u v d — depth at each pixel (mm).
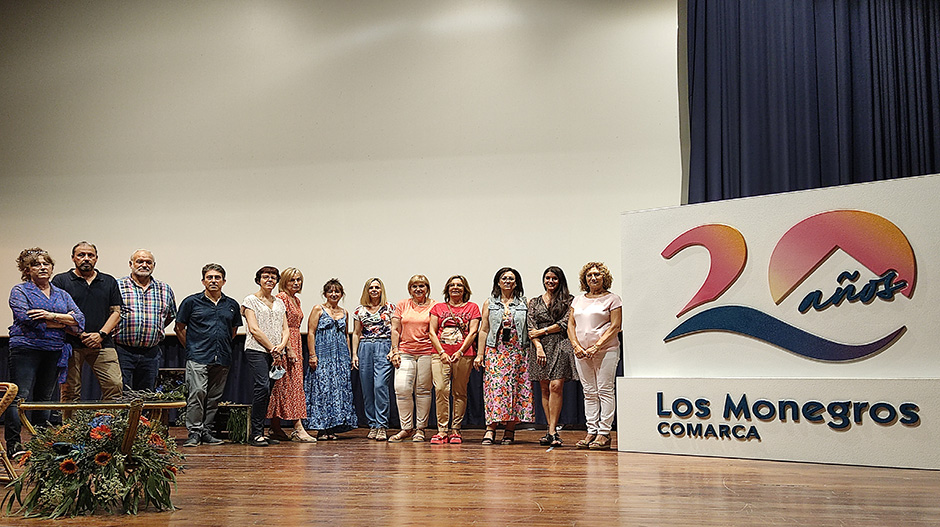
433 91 8578
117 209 9070
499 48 8477
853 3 7660
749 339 4711
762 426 4559
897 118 7535
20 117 9406
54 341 4508
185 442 6133
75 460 2805
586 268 5684
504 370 5945
